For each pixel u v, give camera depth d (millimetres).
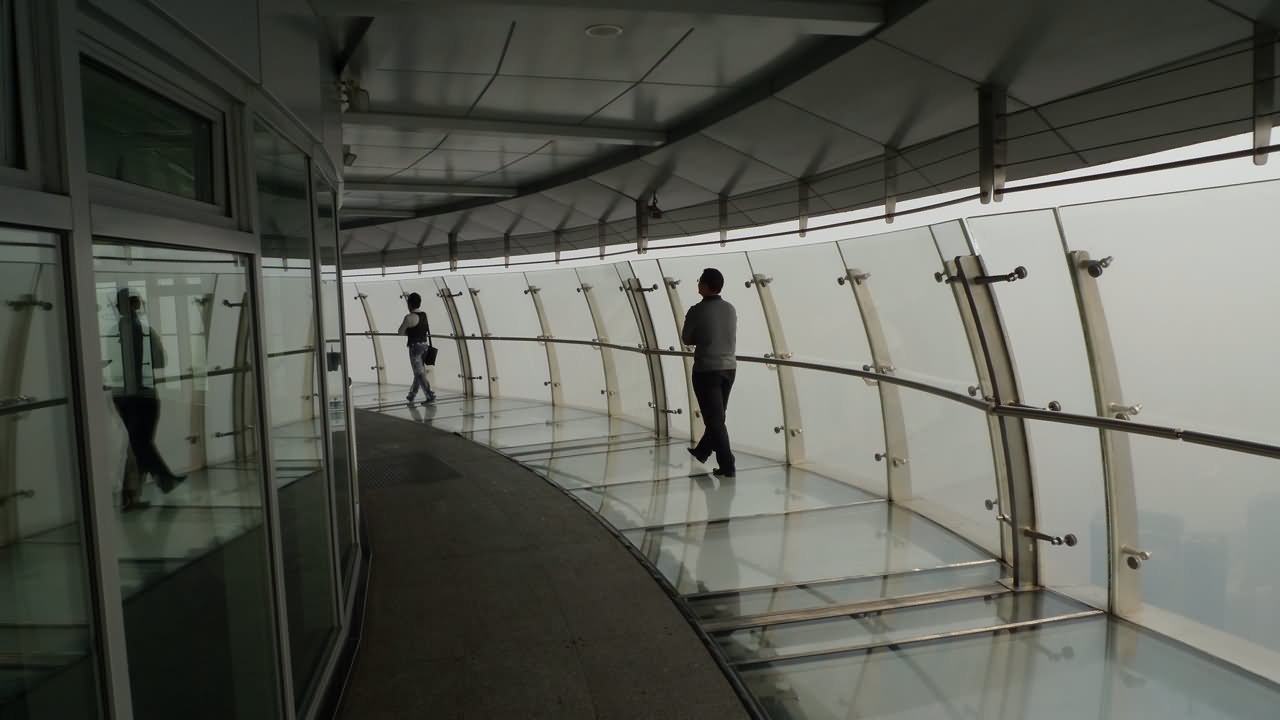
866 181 9055
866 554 4949
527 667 3578
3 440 1226
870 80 6418
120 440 1618
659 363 9031
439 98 7594
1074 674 3229
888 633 3779
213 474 2146
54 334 1382
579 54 6293
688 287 7914
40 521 1321
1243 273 2748
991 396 4129
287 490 2957
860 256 5355
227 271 2322
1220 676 3064
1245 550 2955
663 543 5375
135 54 1753
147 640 1724
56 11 1395
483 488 7230
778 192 10516
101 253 1568
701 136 8633
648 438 9109
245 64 2404
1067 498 3904
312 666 3205
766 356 7145
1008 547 4457
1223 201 2771
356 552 4988
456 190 12859
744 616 4094
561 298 10688
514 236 17219
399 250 19750
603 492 6855
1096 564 3768
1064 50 5359
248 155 2488
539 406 11859
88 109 1553
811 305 6266
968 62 5777
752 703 3191
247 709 2367
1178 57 5121
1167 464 3260
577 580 4723
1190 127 5469
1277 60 4641
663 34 5812
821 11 5207
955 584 4363
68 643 1391
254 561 2463
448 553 5336
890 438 5762
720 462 7094
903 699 3158
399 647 3834
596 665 3578
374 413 12789
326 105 4523
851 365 5918
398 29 5609
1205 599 3141
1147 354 3184
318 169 4043
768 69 6758
